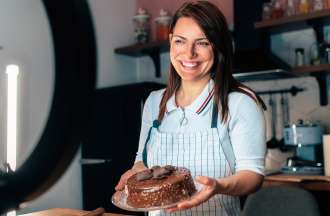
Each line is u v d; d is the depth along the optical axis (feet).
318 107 9.68
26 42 8.83
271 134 10.21
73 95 0.63
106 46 11.43
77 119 0.62
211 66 4.26
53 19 0.65
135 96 9.88
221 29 4.06
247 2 9.66
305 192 5.62
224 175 4.18
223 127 4.19
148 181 3.99
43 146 0.61
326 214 8.36
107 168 10.29
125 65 12.21
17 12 8.66
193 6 4.08
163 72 12.21
